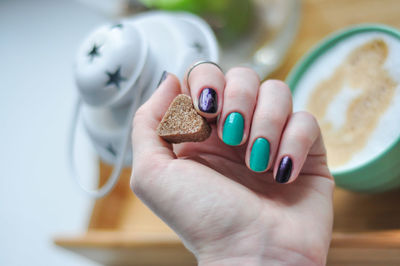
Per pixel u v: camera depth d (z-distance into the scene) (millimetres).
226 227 277
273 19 417
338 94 340
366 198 348
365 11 398
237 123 278
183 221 281
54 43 737
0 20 783
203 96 280
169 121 284
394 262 316
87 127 356
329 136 335
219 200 278
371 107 323
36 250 623
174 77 303
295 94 359
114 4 435
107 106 327
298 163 277
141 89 322
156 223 410
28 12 772
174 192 280
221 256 278
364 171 304
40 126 691
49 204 638
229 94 281
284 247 274
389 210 338
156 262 417
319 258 277
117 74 315
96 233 396
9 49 759
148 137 290
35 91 718
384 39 331
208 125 287
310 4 423
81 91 324
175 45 330
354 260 325
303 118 283
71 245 396
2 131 707
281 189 300
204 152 317
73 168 360
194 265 394
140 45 320
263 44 419
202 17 400
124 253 398
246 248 275
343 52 348
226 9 400
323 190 296
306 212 287
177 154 322
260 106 281
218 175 287
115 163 351
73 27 732
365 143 317
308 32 419
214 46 345
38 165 668
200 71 285
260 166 278
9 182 669
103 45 320
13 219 645
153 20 347
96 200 432
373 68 331
